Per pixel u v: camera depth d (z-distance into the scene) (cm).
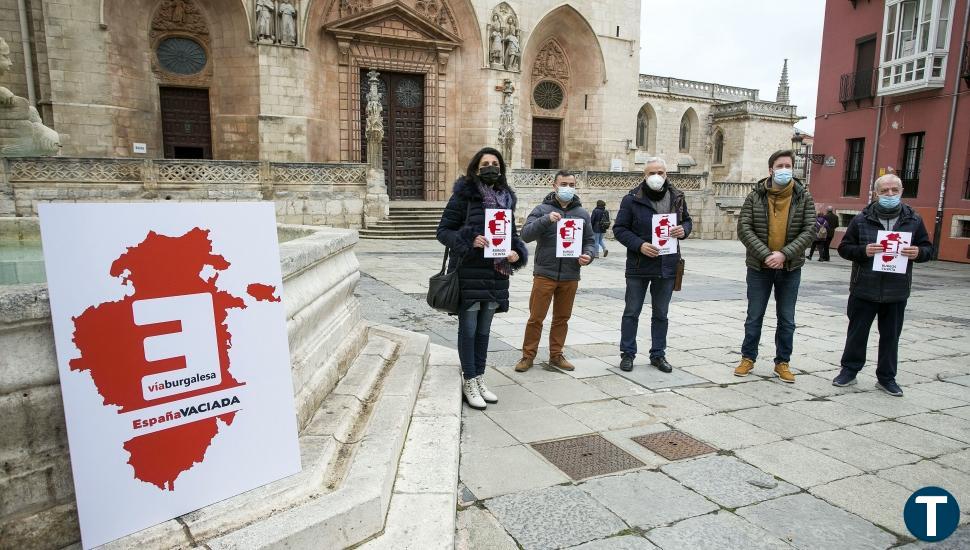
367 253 1557
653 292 551
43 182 1634
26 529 200
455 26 2603
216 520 220
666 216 518
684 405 463
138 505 208
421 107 2639
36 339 201
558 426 414
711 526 288
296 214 1967
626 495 317
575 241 512
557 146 3053
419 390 435
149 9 2111
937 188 1889
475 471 343
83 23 1934
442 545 238
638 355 616
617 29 2966
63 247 192
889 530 288
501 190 430
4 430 197
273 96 2189
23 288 198
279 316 257
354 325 462
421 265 1312
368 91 2497
